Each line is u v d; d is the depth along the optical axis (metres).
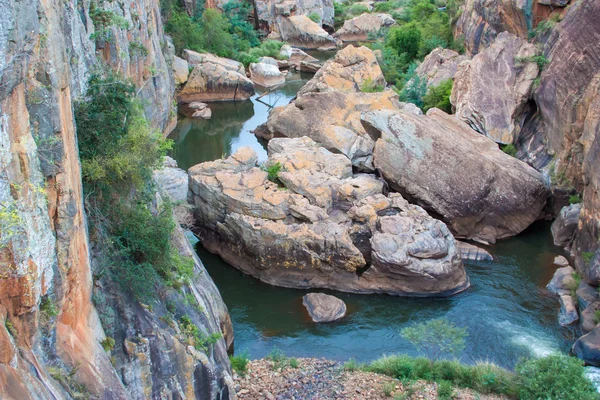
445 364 22.00
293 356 24.08
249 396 20.28
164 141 19.72
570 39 36.12
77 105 16.08
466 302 27.75
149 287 16.23
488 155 36.28
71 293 12.71
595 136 28.20
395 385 20.83
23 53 10.51
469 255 31.34
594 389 19.72
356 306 27.72
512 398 20.19
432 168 34.91
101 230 15.77
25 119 10.70
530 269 30.38
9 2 9.91
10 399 9.41
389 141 36.72
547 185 34.81
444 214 34.16
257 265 29.64
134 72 36.25
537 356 23.66
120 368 14.59
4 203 9.79
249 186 30.97
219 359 19.47
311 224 29.47
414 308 27.44
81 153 15.73
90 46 20.62
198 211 31.98
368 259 29.64
